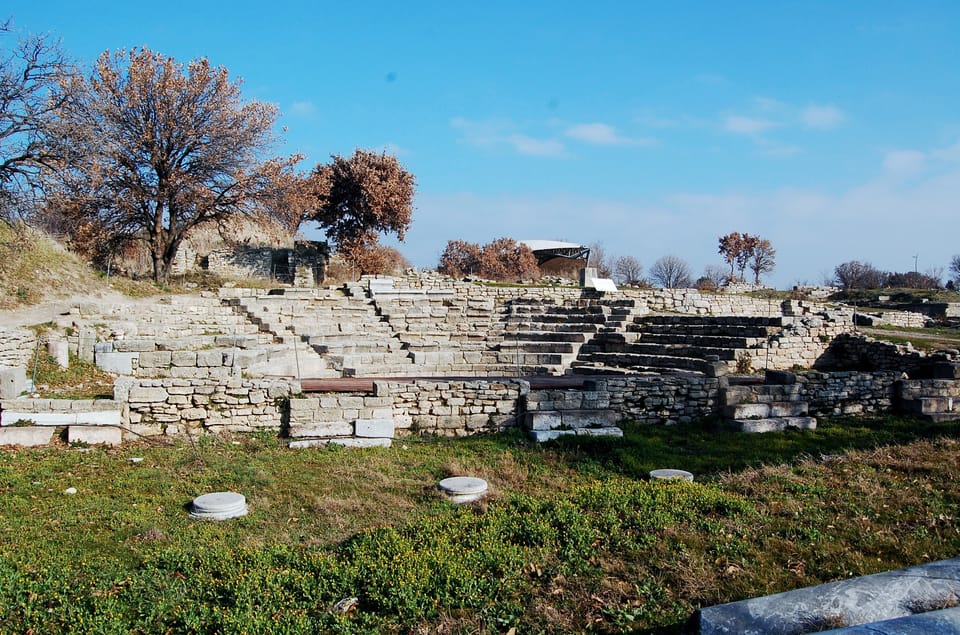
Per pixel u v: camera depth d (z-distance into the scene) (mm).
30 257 21750
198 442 12031
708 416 14477
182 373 14008
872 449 12164
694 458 11891
